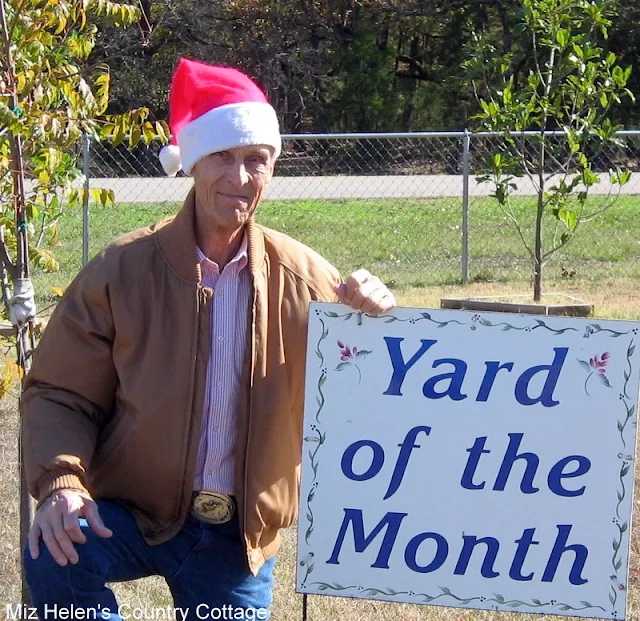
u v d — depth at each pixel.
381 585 2.59
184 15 24.41
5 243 3.59
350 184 17.47
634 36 24.61
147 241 2.60
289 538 4.43
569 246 12.31
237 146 2.54
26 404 2.57
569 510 2.54
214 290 2.57
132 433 2.53
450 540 2.57
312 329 2.55
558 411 2.54
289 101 26.20
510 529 2.56
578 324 2.52
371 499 2.58
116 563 2.53
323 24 26.95
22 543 3.31
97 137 3.41
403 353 2.56
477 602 2.57
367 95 26.62
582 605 2.55
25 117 3.18
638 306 8.96
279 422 2.61
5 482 4.93
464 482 2.56
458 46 27.39
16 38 3.25
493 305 8.73
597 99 8.80
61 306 2.58
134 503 2.61
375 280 2.58
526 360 2.54
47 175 3.35
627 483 2.53
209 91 2.59
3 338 4.12
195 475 2.57
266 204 15.17
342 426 2.57
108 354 2.55
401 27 28.30
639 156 17.44
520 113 8.55
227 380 2.57
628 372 2.51
